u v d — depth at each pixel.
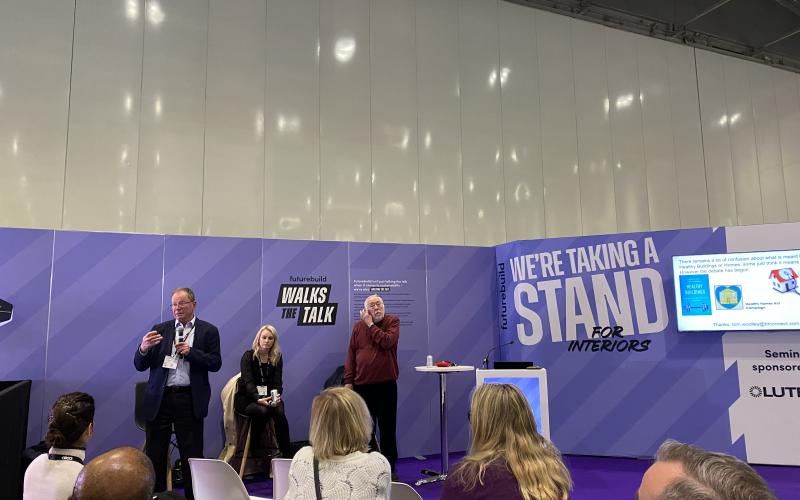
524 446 1.56
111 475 0.98
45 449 3.81
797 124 8.31
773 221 7.92
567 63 7.41
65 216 5.13
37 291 4.49
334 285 5.36
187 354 3.38
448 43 6.96
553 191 7.10
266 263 5.17
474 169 6.84
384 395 4.30
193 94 5.73
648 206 7.38
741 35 7.88
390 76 6.63
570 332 5.33
